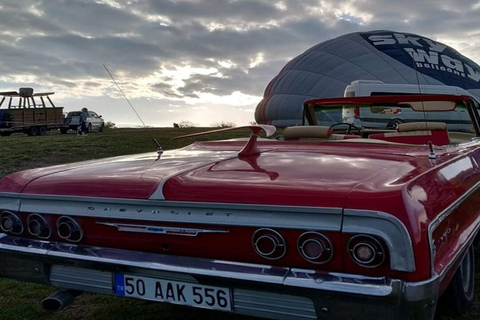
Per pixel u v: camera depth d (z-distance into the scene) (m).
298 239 1.84
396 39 30.69
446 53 29.75
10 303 3.33
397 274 1.72
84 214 2.22
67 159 11.61
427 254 1.75
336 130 4.64
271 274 1.86
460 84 27.81
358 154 2.60
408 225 1.71
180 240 2.05
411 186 1.91
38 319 3.05
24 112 23.66
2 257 2.42
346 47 31.55
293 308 1.84
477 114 4.17
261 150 2.82
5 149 12.72
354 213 1.75
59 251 2.26
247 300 1.92
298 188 1.92
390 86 15.57
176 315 3.04
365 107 4.49
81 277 2.26
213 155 2.78
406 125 3.83
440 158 2.58
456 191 2.37
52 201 2.31
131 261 2.10
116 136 17.38
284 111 31.95
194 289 2.02
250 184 2.02
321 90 30.42
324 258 1.81
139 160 2.76
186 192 2.06
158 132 18.89
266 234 1.89
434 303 1.78
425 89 15.12
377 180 1.97
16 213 2.40
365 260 1.74
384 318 1.71
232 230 1.95
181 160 2.64
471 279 3.01
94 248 2.23
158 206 2.08
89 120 25.25
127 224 2.14
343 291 1.73
